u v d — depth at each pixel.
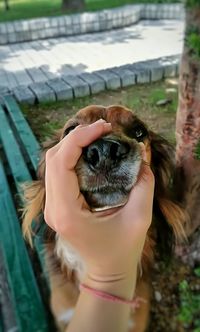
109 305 0.21
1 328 0.39
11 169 0.61
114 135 0.26
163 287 0.47
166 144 0.42
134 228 0.19
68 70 1.33
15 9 2.39
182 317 0.44
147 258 0.42
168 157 0.42
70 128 0.35
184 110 0.41
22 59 1.50
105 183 0.25
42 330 0.34
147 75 1.06
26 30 1.78
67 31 1.86
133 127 0.35
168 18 2.10
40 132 0.81
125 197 0.24
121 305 0.21
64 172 0.19
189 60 0.38
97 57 1.47
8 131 0.74
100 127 0.19
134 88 1.03
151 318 0.43
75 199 0.19
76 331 0.21
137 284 0.40
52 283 0.40
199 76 0.38
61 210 0.19
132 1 2.25
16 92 0.97
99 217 0.19
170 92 0.98
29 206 0.42
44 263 0.42
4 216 0.50
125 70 1.07
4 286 0.43
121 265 0.20
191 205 0.45
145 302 0.42
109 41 1.71
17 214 0.52
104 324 0.21
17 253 0.43
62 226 0.19
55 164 0.19
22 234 0.46
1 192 0.55
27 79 1.26
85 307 0.21
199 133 0.40
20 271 0.40
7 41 1.78
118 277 0.21
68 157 0.19
